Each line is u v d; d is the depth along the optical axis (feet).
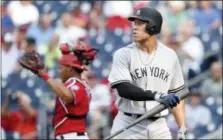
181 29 154.10
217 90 131.13
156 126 78.23
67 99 80.43
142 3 162.09
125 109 78.23
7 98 120.67
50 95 123.03
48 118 120.16
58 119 82.74
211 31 156.76
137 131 78.33
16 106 128.98
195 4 163.63
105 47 152.05
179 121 77.36
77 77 82.74
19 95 124.88
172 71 77.77
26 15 156.66
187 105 126.62
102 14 160.86
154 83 76.74
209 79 132.46
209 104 128.36
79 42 83.10
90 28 156.56
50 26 153.48
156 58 76.95
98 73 142.92
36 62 77.30
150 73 76.69
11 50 139.44
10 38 139.44
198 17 161.27
